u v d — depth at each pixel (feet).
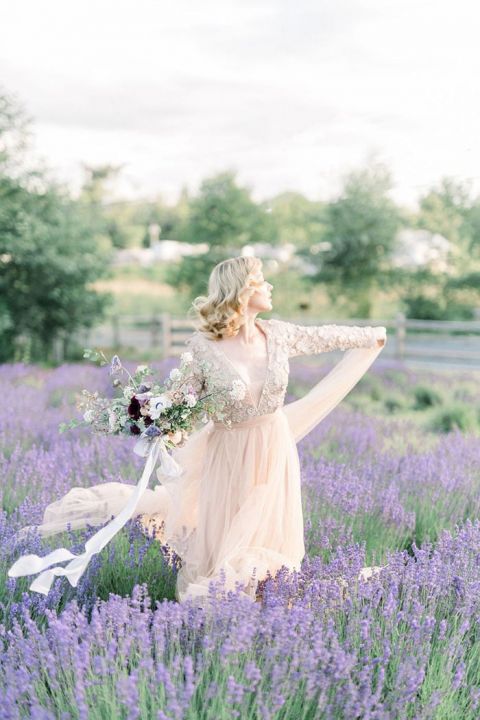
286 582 11.07
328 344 12.67
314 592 10.45
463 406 29.32
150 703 8.35
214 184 72.69
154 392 11.45
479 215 75.97
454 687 8.57
